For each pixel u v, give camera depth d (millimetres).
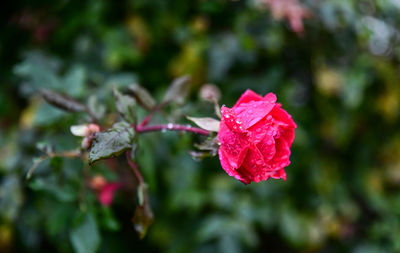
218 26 675
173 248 660
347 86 694
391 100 745
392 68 753
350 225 773
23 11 658
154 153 598
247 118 429
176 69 668
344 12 674
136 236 684
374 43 772
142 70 683
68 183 505
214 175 679
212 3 644
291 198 704
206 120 438
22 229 583
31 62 614
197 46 661
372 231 752
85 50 640
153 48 674
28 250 598
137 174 456
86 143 437
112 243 663
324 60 705
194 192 647
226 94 663
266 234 743
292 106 682
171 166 631
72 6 644
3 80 642
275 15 611
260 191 667
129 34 654
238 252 625
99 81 619
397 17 764
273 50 645
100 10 645
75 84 558
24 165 571
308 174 704
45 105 537
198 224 669
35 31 659
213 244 649
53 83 555
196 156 438
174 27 667
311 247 685
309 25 668
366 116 762
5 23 658
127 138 427
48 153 476
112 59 630
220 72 652
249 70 669
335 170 749
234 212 652
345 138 725
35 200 575
